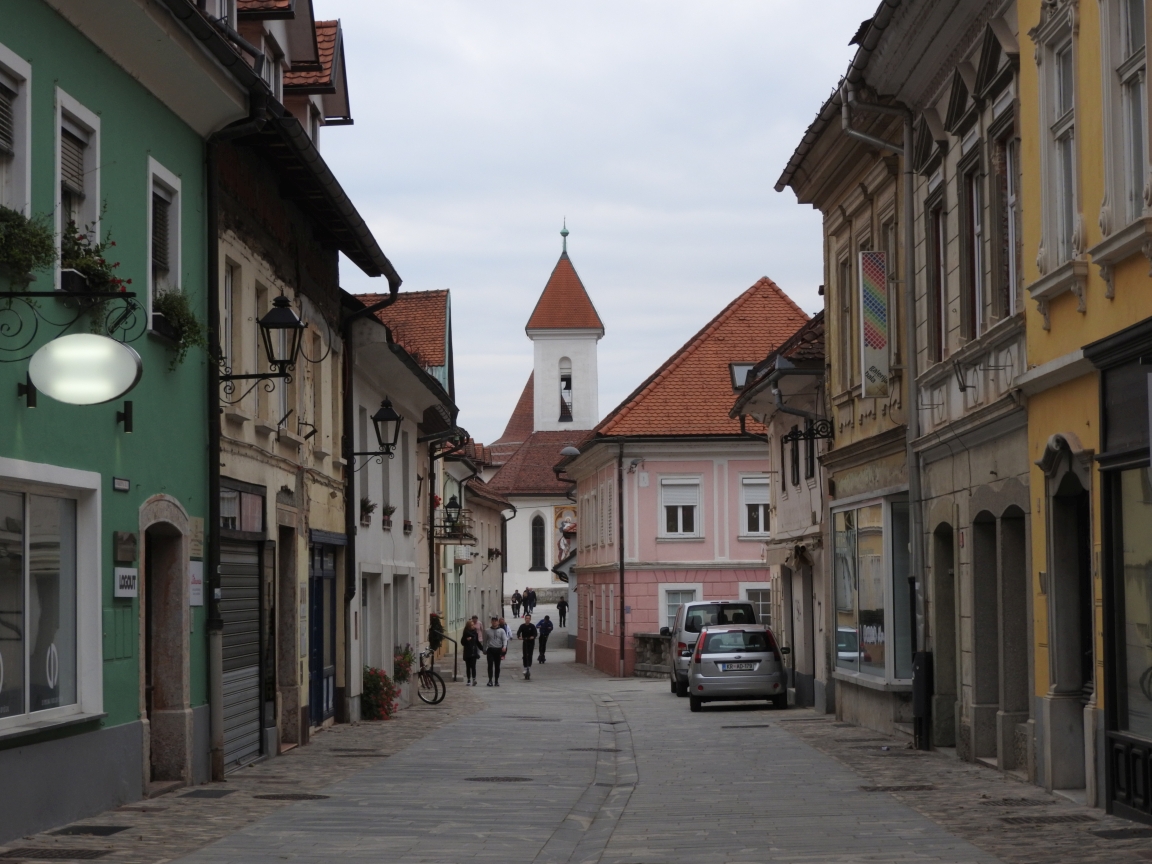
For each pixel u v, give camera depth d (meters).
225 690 17.25
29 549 12.01
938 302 19.66
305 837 12.12
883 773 17.27
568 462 65.19
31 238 10.90
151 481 14.60
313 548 23.25
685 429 52.72
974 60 17.55
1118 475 12.83
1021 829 12.12
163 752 15.40
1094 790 13.34
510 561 111.38
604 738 24.20
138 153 14.41
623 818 13.84
